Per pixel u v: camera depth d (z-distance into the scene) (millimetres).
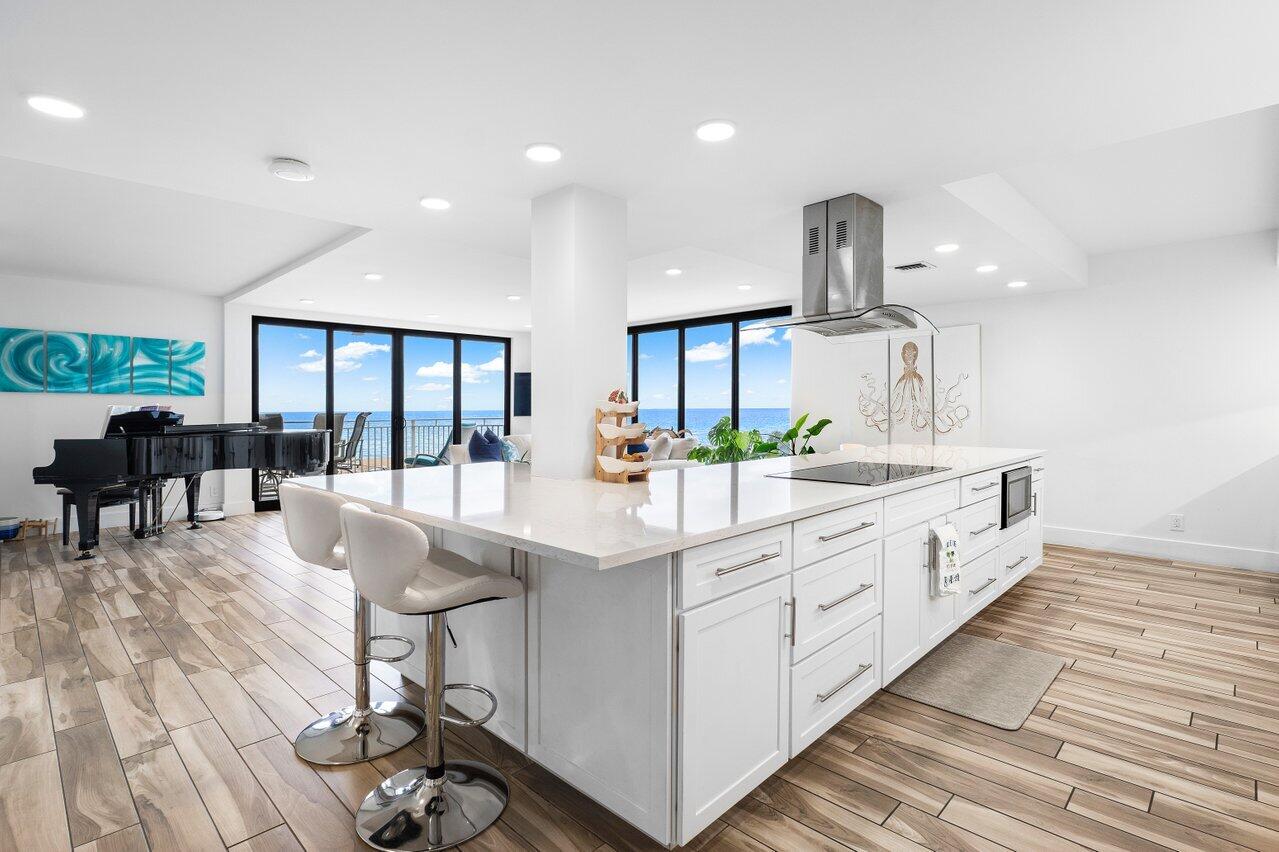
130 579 4188
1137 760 2008
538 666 1911
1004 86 1908
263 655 2889
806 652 1943
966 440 5520
